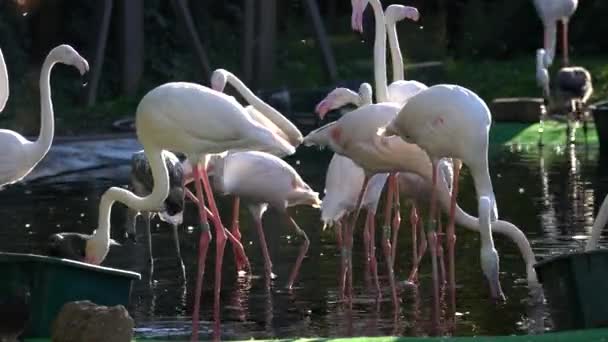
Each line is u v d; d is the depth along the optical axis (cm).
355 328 1073
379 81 1349
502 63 3828
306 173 2162
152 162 1141
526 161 2228
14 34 3073
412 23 3428
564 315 970
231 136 1116
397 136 1180
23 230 1585
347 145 1203
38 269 951
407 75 3356
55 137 2380
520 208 1684
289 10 3581
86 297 972
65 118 2781
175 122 1112
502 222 1206
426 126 1137
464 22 4097
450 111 1129
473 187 1909
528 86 3316
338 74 3297
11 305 941
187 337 1049
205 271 1352
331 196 1256
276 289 1253
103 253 1155
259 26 3114
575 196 1783
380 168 1198
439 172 1233
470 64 3825
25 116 2828
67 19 3198
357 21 1373
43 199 1878
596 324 943
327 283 1277
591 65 3606
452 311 1134
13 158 1191
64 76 3078
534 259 1209
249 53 3078
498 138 2606
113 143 2356
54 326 888
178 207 1312
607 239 1437
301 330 1069
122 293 991
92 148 2305
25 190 1984
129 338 887
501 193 1830
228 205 1792
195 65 3300
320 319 1115
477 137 1133
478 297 1191
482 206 1096
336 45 3409
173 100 1114
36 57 3139
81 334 873
